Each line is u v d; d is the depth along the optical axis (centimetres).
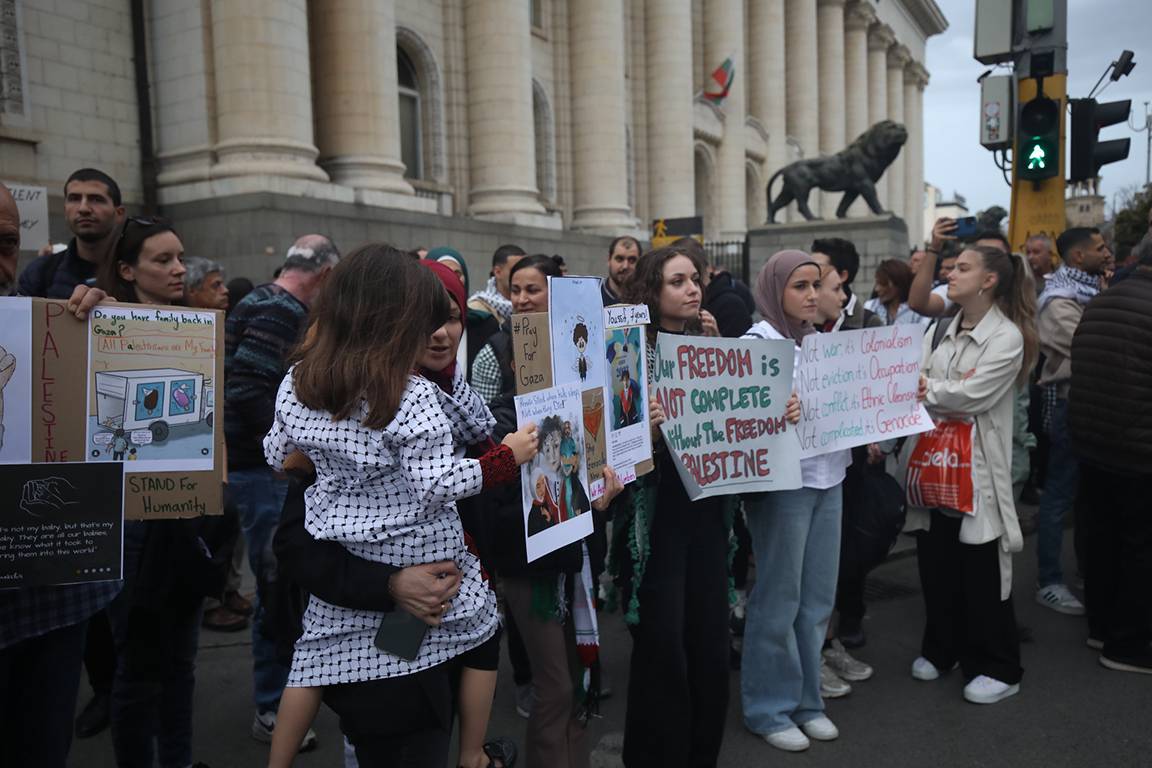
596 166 1792
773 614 317
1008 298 364
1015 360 346
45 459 197
